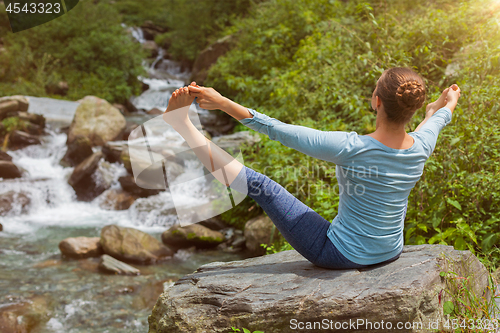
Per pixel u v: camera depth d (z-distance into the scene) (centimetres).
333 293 159
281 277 179
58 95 1181
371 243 165
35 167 761
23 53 1226
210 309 168
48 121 926
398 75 153
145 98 1330
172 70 1598
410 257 186
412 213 297
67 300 365
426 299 158
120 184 703
